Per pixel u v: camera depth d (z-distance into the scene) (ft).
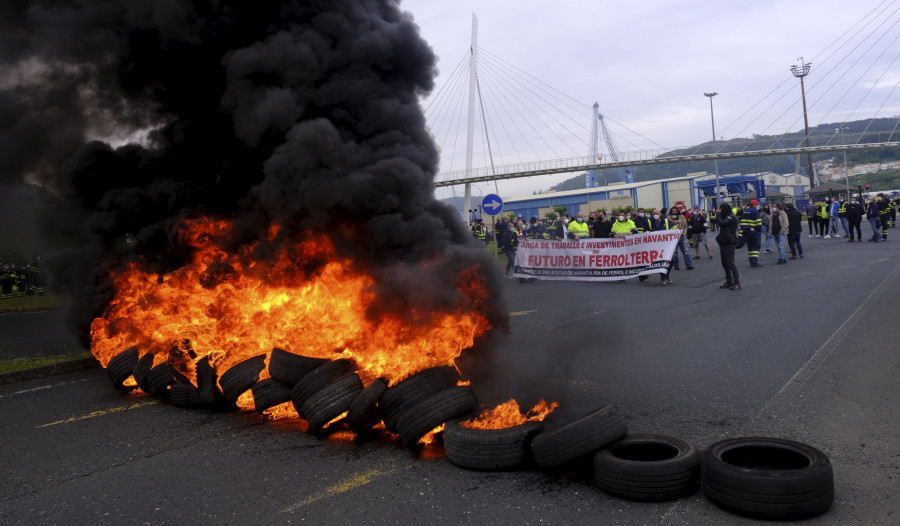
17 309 53.31
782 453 11.47
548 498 11.57
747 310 31.40
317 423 15.53
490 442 12.87
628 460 11.69
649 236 45.78
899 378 17.99
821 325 26.25
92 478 13.88
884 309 28.89
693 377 19.35
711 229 135.13
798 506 10.19
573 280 49.34
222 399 18.69
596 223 52.95
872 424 14.57
